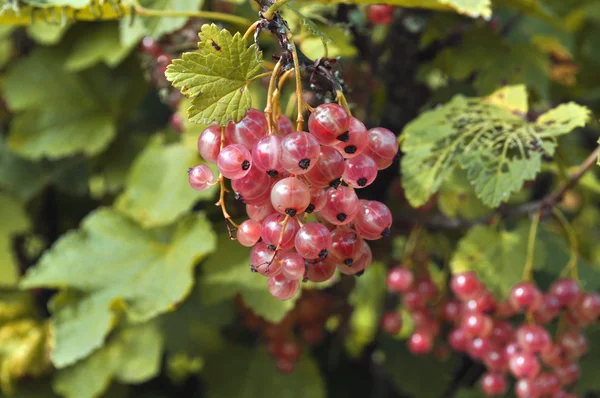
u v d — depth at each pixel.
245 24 0.42
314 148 0.31
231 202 0.45
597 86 0.63
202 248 0.44
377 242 0.49
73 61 0.52
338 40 0.41
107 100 0.57
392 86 0.48
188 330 0.56
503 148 0.39
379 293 0.60
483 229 0.44
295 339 0.52
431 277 0.50
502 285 0.42
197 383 0.62
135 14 0.41
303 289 0.46
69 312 0.44
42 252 0.61
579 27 0.65
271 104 0.33
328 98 0.35
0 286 0.55
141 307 0.43
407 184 0.40
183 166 0.46
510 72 0.45
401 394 0.65
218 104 0.32
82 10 0.40
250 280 0.44
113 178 0.56
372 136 0.33
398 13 0.46
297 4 0.43
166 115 0.60
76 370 0.52
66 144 0.55
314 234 0.32
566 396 0.44
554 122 0.39
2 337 0.52
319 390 0.55
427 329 0.48
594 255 0.54
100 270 0.45
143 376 0.52
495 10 0.49
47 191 0.60
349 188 0.32
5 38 0.59
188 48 0.45
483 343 0.44
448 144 0.40
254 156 0.32
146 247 0.46
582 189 0.55
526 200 0.59
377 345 0.63
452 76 0.46
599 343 0.55
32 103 0.55
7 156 0.58
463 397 0.56
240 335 0.58
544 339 0.41
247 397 0.55
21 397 0.52
